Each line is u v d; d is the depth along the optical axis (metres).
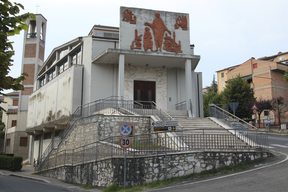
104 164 11.76
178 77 23.39
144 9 20.78
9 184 14.81
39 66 43.28
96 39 21.81
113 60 21.11
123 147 10.52
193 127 15.93
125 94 22.00
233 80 38.34
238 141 13.76
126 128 10.91
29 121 33.53
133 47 20.00
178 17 21.41
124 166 10.59
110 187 10.52
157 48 20.47
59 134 23.03
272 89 44.78
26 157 41.00
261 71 46.94
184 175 10.79
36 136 32.34
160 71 23.25
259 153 12.10
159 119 15.71
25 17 6.43
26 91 42.41
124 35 20.03
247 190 7.52
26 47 43.25
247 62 49.28
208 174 10.67
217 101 46.72
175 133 13.84
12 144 42.19
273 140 21.28
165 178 10.63
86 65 21.97
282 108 41.78
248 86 37.69
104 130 15.30
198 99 24.52
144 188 10.09
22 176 20.09
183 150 11.21
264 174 9.32
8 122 47.00
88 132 16.03
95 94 21.05
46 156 21.58
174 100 23.14
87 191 11.65
